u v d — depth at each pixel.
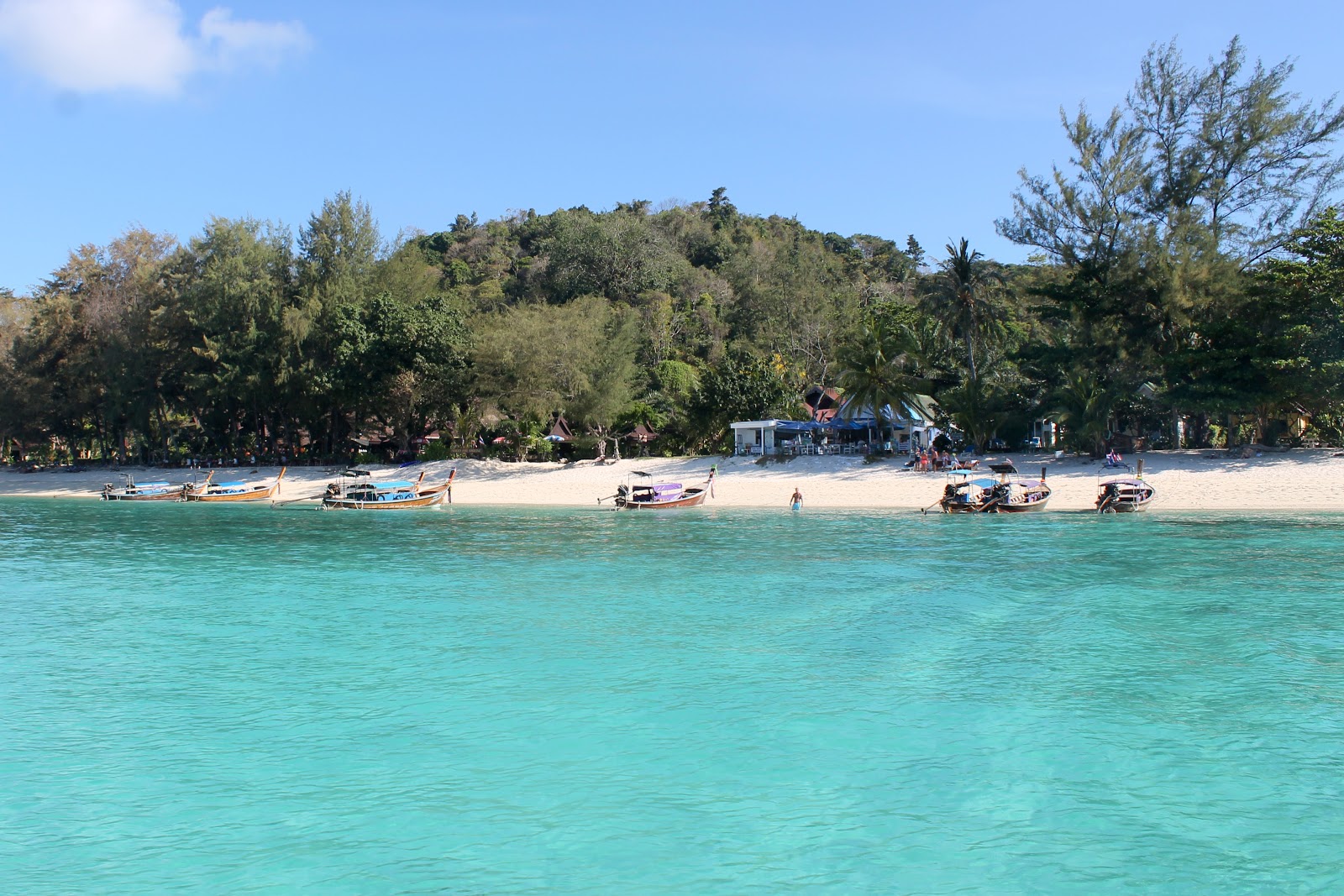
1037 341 72.25
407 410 80.50
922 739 16.55
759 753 15.95
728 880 11.84
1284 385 53.62
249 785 14.89
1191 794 14.20
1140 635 23.55
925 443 73.12
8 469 94.31
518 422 79.12
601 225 130.25
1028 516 50.59
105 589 31.83
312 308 79.88
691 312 117.31
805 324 105.44
